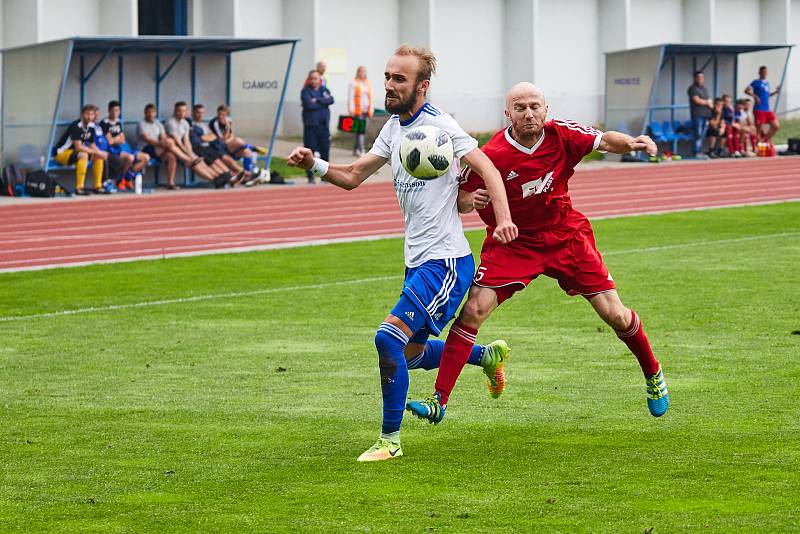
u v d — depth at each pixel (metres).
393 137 16.25
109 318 26.94
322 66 65.62
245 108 65.00
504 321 25.62
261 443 16.23
